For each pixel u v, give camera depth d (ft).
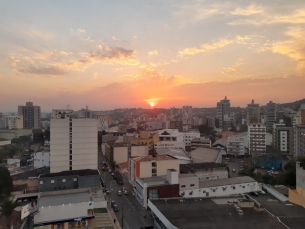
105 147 417.69
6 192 190.90
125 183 259.19
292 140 411.34
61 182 198.90
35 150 411.13
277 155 370.12
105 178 282.56
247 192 208.95
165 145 433.07
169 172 189.57
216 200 149.28
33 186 209.97
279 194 180.55
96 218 159.63
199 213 127.34
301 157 233.55
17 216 142.51
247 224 114.83
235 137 464.24
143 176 212.43
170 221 116.88
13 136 603.26
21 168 297.53
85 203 148.36
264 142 408.05
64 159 251.80
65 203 156.35
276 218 122.83
